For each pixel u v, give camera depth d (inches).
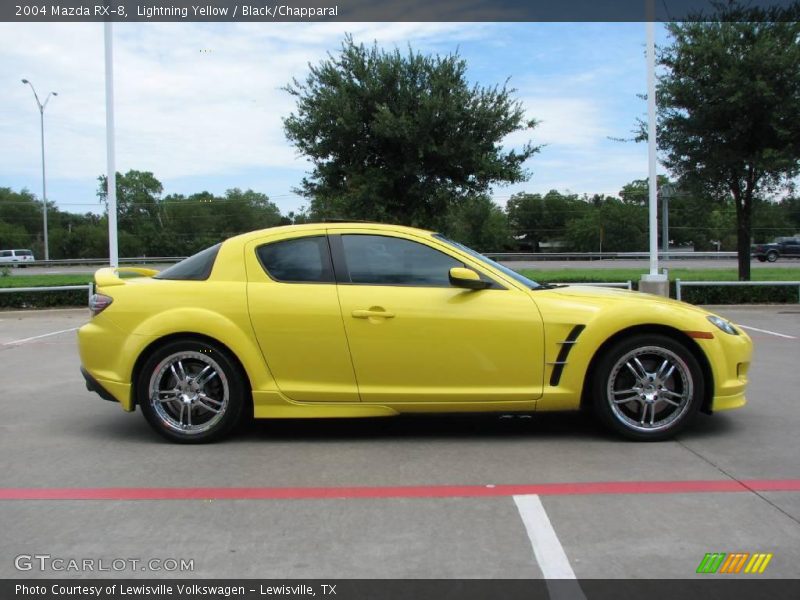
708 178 639.8
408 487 160.2
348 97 590.9
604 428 210.4
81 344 200.2
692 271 1112.2
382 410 193.8
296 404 193.8
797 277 898.1
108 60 539.5
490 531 134.6
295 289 194.9
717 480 161.9
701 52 592.7
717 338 193.5
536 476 166.6
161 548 129.2
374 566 120.8
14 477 170.2
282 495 155.9
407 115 585.9
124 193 3838.6
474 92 598.5
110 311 197.3
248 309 192.5
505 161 614.9
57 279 996.6
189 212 3890.3
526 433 206.5
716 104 599.2
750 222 658.2
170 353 194.7
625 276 914.7
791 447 188.2
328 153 618.8
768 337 403.9
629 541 129.3
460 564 121.2
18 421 227.1
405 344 190.7
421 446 194.1
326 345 191.8
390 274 197.2
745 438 197.2
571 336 191.0
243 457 185.3
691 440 195.6
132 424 222.5
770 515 140.8
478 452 187.3
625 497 151.5
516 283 198.4
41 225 3796.8
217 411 196.9
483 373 191.6
